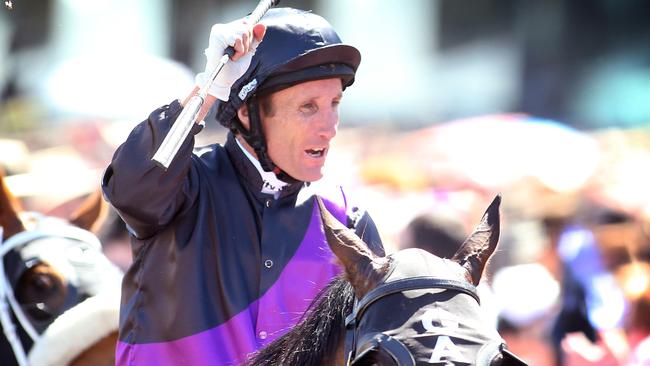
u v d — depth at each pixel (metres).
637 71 47.34
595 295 13.06
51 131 25.31
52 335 8.23
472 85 46.81
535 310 13.14
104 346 8.34
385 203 15.53
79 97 24.95
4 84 39.31
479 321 5.09
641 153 24.70
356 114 41.31
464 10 48.16
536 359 13.05
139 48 40.94
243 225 6.84
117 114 24.55
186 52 44.12
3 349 8.42
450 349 4.89
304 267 6.80
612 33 48.16
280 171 6.87
